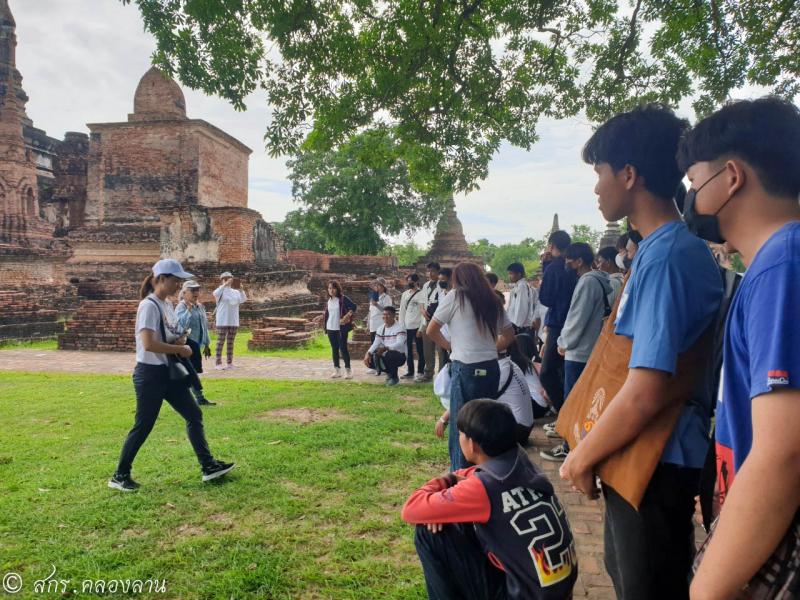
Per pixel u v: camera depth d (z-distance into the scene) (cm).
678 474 175
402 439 591
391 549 352
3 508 413
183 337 477
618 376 182
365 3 876
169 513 407
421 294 974
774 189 127
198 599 298
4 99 2197
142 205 2612
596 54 1009
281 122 911
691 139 144
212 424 668
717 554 111
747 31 866
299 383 976
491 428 229
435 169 1107
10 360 1314
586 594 302
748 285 121
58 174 3016
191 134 2588
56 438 614
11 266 2067
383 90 898
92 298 2262
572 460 178
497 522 218
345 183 3462
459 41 895
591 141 201
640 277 175
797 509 112
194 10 759
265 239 2403
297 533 374
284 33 830
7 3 2216
